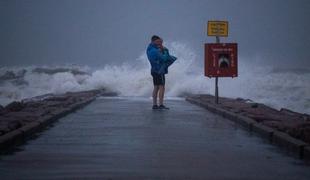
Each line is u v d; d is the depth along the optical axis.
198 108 35.06
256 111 28.64
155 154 17.42
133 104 38.44
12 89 59.06
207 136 21.64
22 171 14.68
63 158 16.58
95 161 16.14
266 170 15.09
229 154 17.56
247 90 56.44
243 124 24.91
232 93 54.12
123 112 31.69
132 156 17.02
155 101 33.91
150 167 15.34
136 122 26.30
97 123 25.83
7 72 84.56
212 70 33.88
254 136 21.78
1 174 14.30
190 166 15.54
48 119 24.92
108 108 34.62
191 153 17.66
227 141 20.36
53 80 64.44
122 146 18.89
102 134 21.88
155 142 19.88
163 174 14.46
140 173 14.54
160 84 33.69
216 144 19.61
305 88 58.50
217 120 27.55
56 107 30.98
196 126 24.89
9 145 18.41
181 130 23.38
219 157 17.00
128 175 14.30
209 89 55.53
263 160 16.58
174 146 19.02
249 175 14.45
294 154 17.62
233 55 33.94
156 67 33.59
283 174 14.59
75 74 68.31
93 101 41.84
